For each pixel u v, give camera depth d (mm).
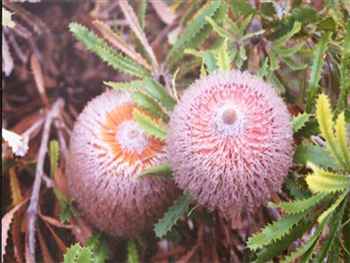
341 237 361
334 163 343
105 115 384
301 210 333
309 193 356
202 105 331
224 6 410
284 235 350
